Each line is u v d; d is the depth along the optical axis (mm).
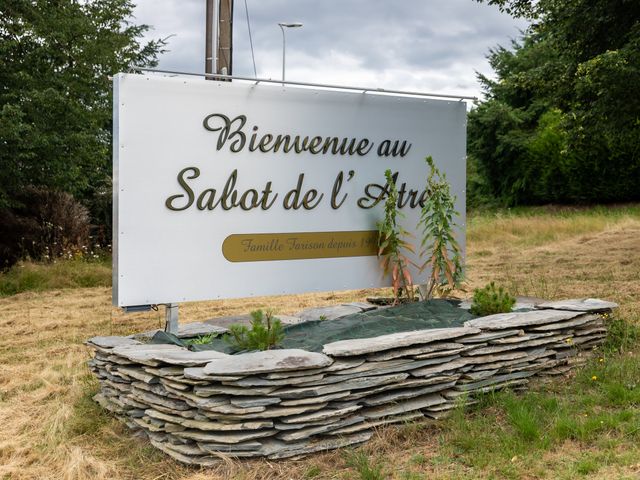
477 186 40219
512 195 35938
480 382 5754
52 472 4781
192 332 6488
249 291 6766
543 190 33531
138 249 6203
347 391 4977
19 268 14453
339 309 7512
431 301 7289
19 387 6766
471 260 15492
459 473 4406
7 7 15234
